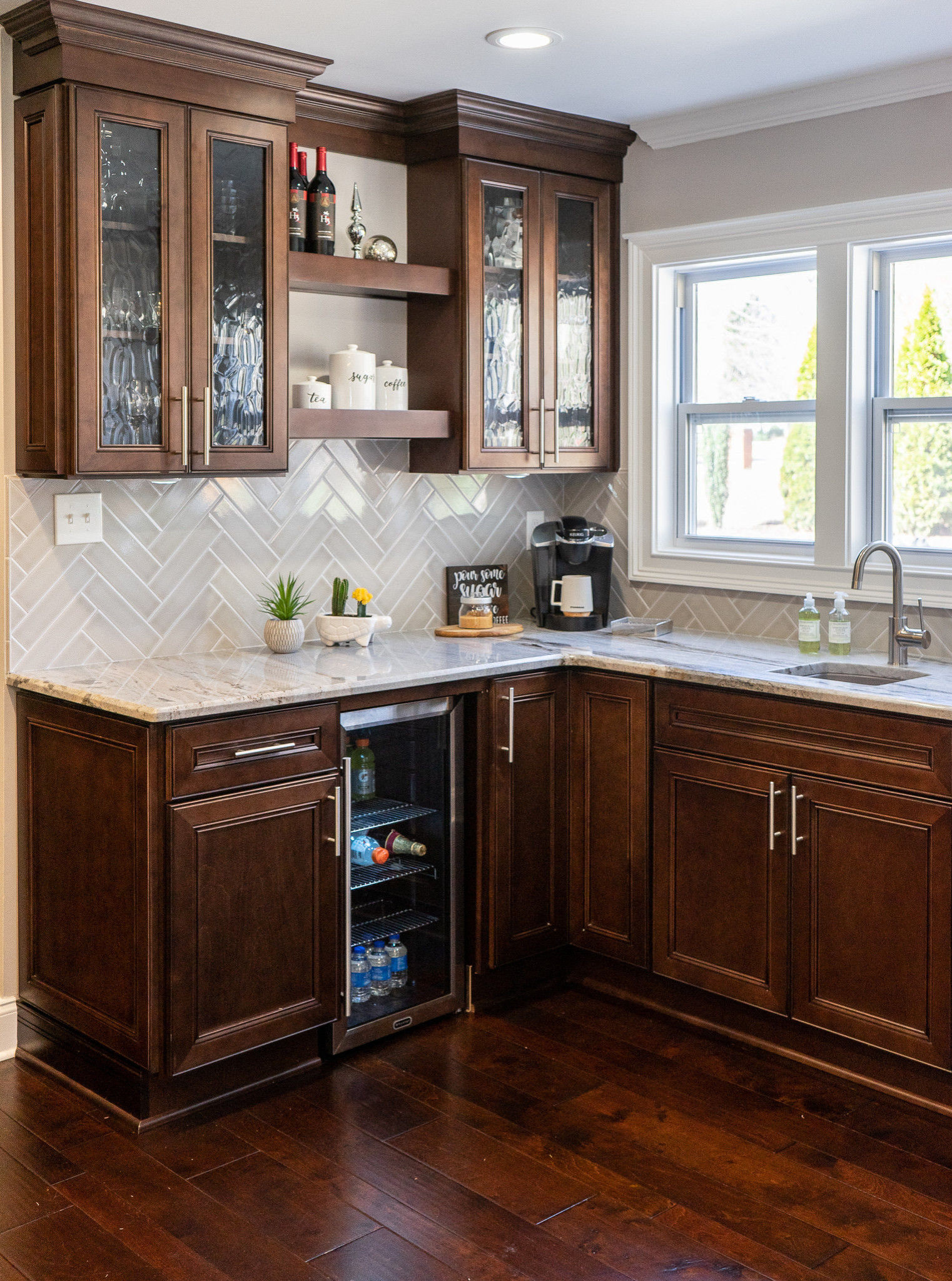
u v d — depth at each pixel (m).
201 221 3.18
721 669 3.38
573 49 3.28
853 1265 2.40
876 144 3.58
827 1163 2.78
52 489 3.27
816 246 3.75
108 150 3.02
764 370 4.05
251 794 3.00
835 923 3.13
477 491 4.29
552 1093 3.10
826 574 3.81
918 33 3.18
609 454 4.30
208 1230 2.53
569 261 4.09
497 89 3.65
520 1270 2.39
